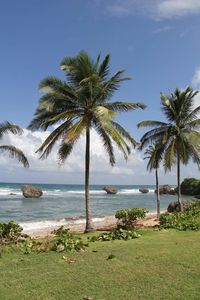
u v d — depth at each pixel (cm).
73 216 3800
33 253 1190
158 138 2958
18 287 809
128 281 840
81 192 9706
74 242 1281
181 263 999
